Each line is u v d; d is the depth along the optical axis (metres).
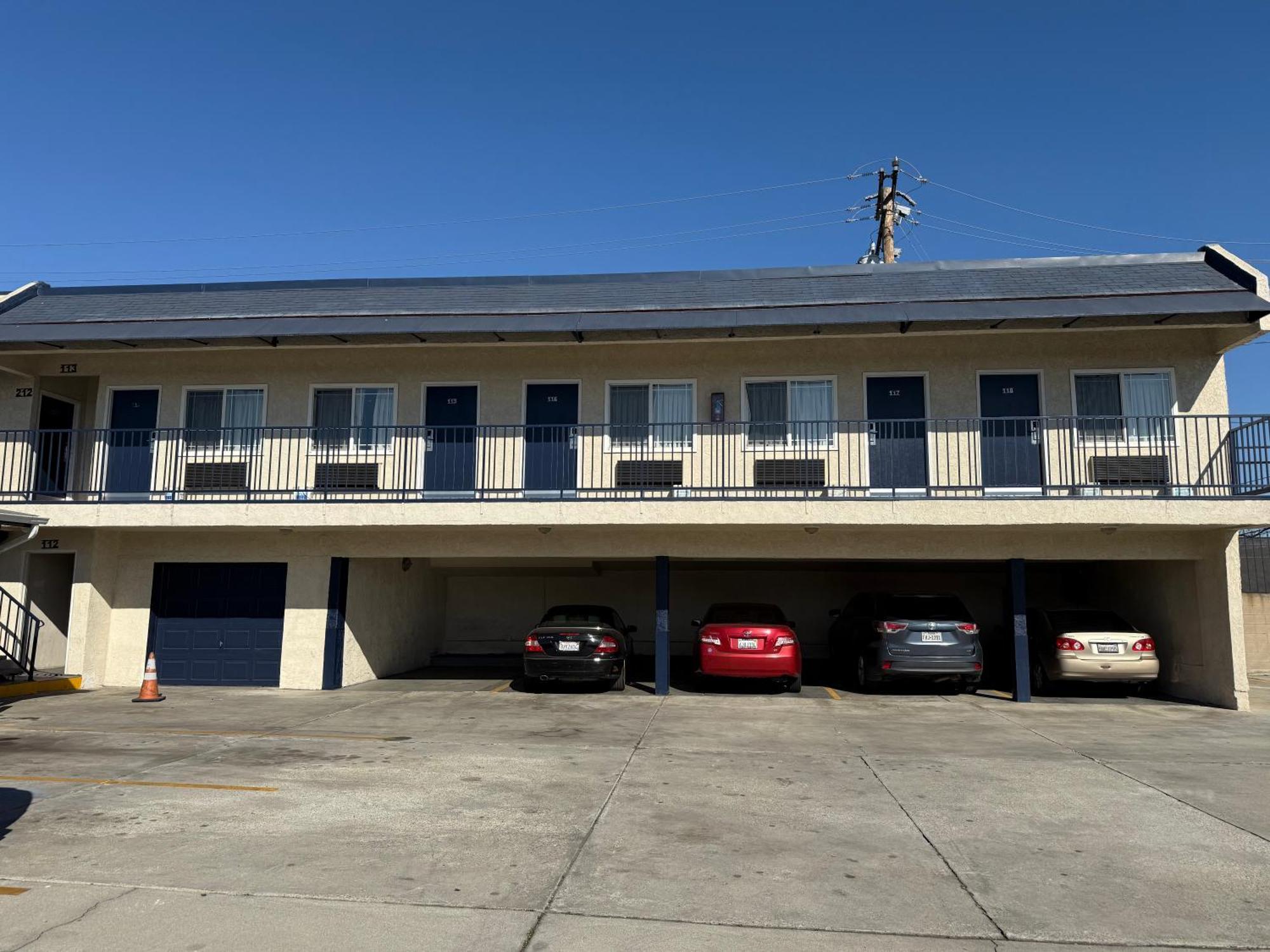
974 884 5.75
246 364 16.70
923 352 15.70
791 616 20.75
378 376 16.56
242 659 16.17
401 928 4.95
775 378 15.98
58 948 4.64
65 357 16.86
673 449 15.86
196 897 5.36
